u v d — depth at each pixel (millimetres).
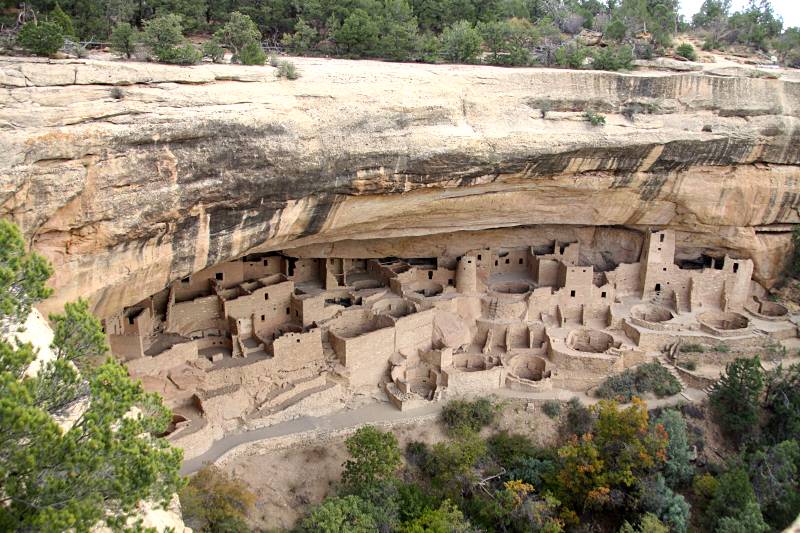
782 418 26750
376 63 24234
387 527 20328
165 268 17500
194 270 18547
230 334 24766
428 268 30000
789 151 26531
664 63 30125
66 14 24438
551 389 28016
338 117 19062
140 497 9297
